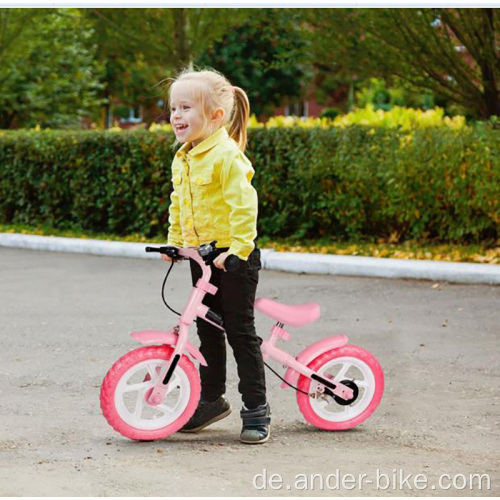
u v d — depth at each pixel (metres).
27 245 13.14
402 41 13.09
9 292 9.45
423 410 5.26
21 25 18.80
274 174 12.56
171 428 4.62
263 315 8.18
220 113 4.48
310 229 12.98
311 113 44.47
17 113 27.94
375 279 10.07
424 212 11.86
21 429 4.79
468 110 14.02
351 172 12.01
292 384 4.82
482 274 9.65
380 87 31.11
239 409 5.31
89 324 7.80
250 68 29.05
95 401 5.41
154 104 32.88
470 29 12.80
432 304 8.66
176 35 17.28
